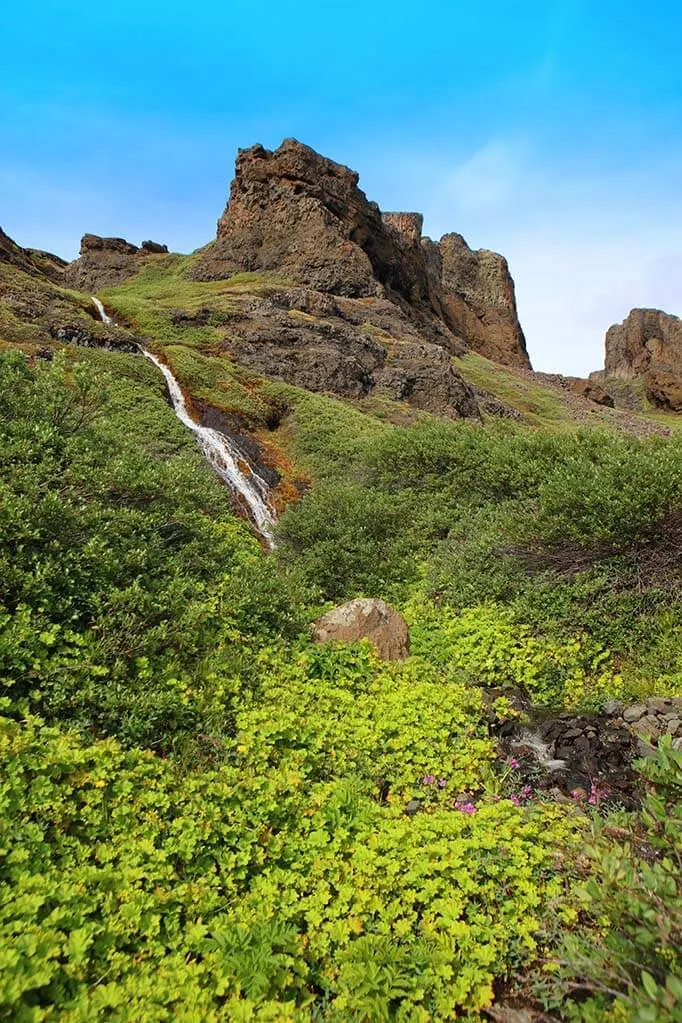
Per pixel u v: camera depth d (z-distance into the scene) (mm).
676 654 9016
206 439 22031
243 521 17156
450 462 17312
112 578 7734
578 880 4789
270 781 5457
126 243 77625
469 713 8219
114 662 6551
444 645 10344
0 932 3379
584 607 10211
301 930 4340
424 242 100875
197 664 7309
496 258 113750
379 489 17922
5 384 9289
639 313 129750
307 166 57875
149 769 5297
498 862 4945
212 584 9562
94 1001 3252
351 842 5168
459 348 72625
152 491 9969
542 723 8344
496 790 6367
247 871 4660
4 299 26000
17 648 5723
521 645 9914
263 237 56375
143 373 23609
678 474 10258
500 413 48031
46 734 5090
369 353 38031
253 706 6941
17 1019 2988
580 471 12484
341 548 13555
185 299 41906
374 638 9797
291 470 23375
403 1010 3764
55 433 8766
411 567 13336
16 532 6652
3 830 4086
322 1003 3943
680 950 3070
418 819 5398
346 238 56406
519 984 4199
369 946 4074
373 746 6781
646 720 7812
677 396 106250
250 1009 3459
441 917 4355
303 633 9469
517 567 11609
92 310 30766
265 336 34000
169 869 4340
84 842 4504
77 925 3709
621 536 10477
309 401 28219
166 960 3770
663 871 3420
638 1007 2736
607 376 131250
